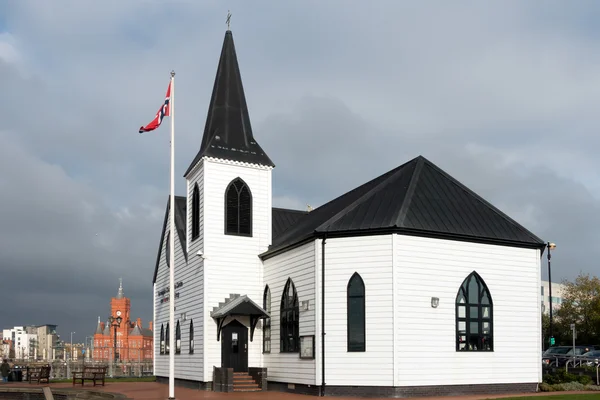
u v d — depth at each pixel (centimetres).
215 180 3641
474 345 2900
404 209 2902
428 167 3316
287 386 3167
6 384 4109
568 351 4903
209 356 3406
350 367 2797
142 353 11962
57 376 5278
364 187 3647
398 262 2789
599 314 6506
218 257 3562
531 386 3012
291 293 3247
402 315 2756
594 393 2820
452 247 2922
